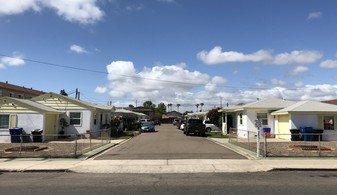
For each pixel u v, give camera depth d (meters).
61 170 13.43
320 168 13.59
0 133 26.89
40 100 31.88
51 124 29.72
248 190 9.56
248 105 34.03
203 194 9.04
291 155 17.47
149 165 14.43
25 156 17.16
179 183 10.67
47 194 9.05
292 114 29.45
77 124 31.61
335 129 29.31
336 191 9.40
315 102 30.73
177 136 35.69
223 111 42.44
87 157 16.94
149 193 9.17
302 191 9.41
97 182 10.89
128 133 40.34
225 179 11.45
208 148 21.69
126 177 11.89
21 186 10.21
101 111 36.59
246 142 26.31
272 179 11.43
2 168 13.69
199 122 36.97
